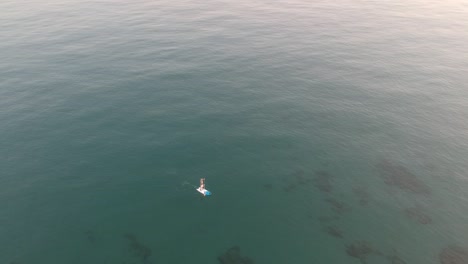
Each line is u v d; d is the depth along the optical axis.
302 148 59.91
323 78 80.94
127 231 44.41
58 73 79.12
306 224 46.34
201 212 47.59
